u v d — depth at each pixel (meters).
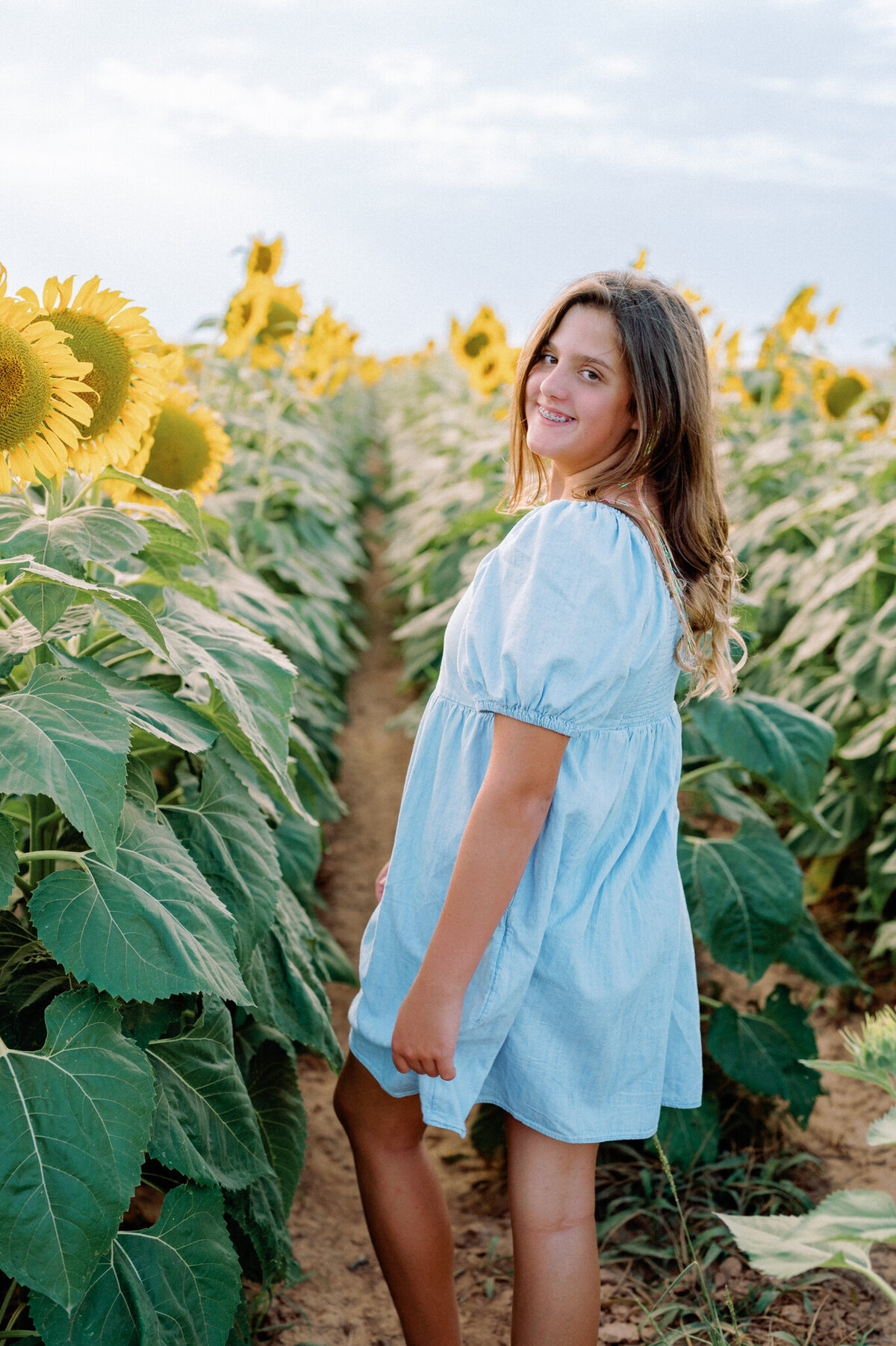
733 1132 2.75
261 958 1.97
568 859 1.54
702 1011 2.96
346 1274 2.29
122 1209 1.33
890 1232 1.22
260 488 4.71
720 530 1.63
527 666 1.40
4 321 1.55
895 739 3.70
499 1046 1.57
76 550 1.63
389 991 1.68
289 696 1.93
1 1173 1.30
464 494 5.57
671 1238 2.37
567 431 1.56
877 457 4.52
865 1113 2.91
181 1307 1.52
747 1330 2.11
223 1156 1.73
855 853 3.98
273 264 4.38
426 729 1.68
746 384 6.54
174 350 2.58
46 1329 1.41
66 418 1.62
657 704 1.62
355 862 4.38
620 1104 1.62
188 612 2.04
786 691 4.30
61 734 1.41
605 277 1.56
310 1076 3.06
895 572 3.83
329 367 6.29
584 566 1.42
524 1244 1.61
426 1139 2.85
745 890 2.67
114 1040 1.45
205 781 1.93
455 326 7.23
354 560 7.51
